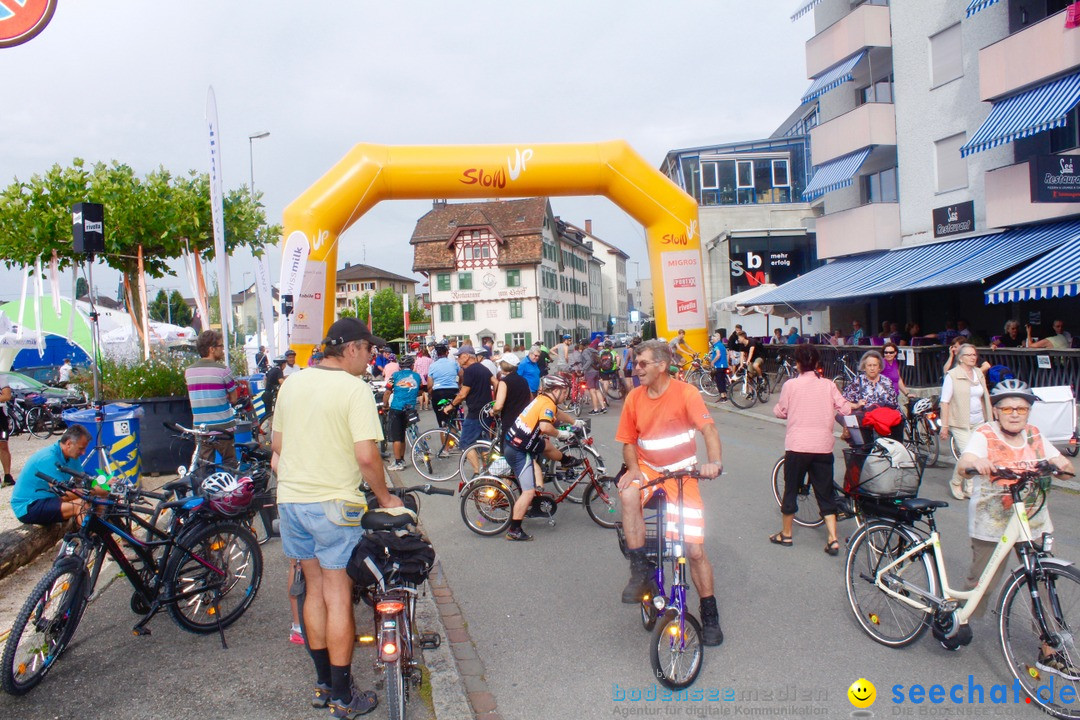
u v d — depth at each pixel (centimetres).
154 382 1080
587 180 1655
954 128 1873
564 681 446
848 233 2180
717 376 1816
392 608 368
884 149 2131
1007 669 442
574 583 619
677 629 428
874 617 488
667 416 470
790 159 3369
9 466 1046
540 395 758
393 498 397
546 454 785
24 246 1505
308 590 409
